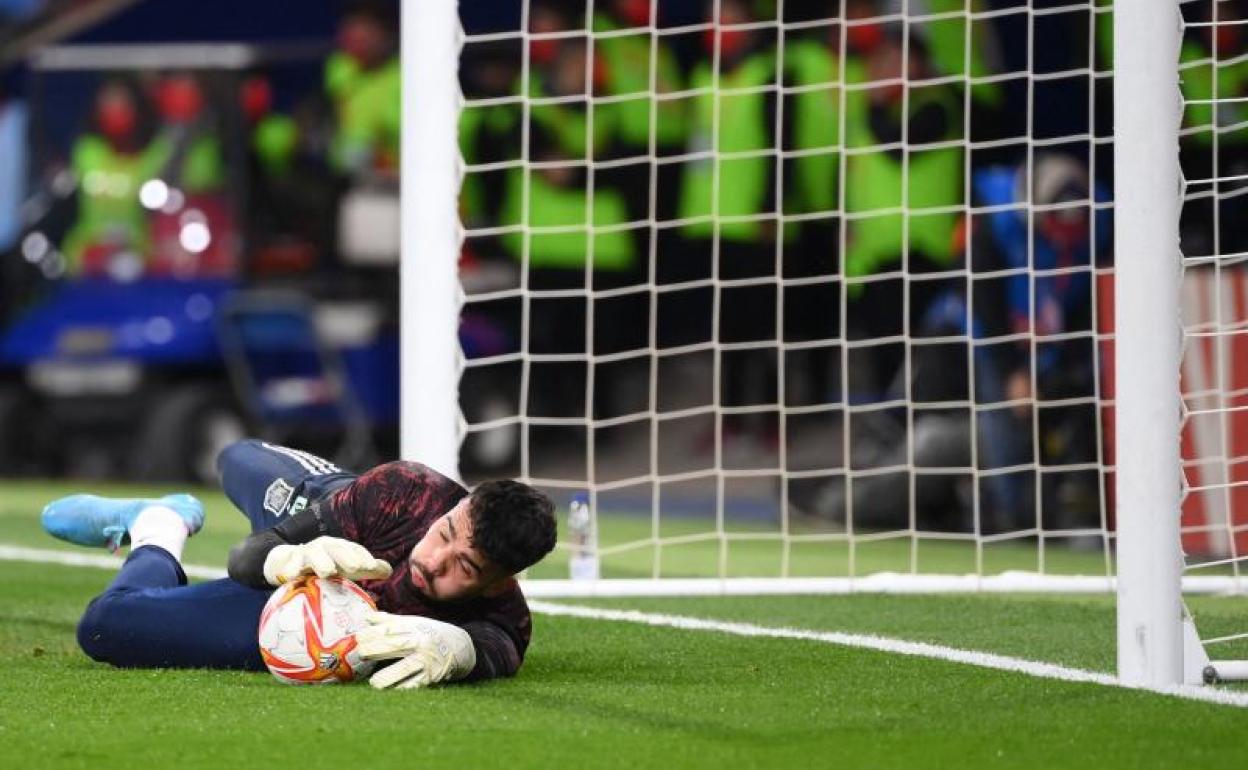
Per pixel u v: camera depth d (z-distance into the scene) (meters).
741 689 16.83
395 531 16.42
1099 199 32.59
